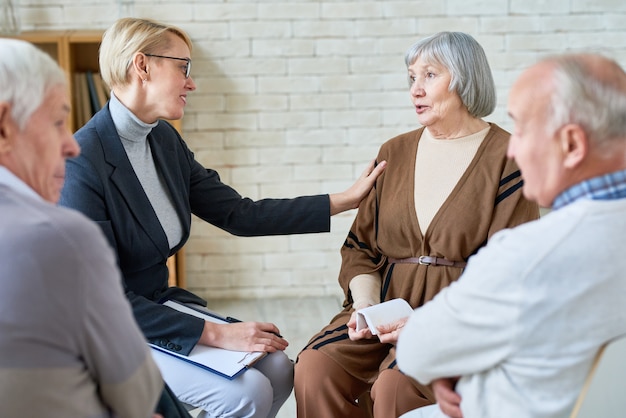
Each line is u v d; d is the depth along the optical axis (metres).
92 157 2.21
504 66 4.29
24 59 1.40
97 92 4.02
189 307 2.40
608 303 1.36
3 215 1.34
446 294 1.48
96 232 1.38
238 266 4.41
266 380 2.22
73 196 2.17
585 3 4.24
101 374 1.41
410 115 4.31
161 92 2.28
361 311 2.21
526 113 1.38
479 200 2.34
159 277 2.40
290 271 4.43
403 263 2.43
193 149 4.28
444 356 1.46
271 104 4.27
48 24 4.16
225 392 2.17
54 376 1.35
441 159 2.42
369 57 4.25
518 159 1.42
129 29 2.27
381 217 2.48
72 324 1.35
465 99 2.37
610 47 4.29
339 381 2.29
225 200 2.61
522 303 1.36
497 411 1.44
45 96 1.42
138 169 2.34
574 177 1.38
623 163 1.36
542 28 4.25
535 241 1.36
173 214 2.42
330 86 4.27
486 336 1.41
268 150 4.31
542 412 1.41
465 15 4.23
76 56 4.09
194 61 4.20
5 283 1.31
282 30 4.20
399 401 2.15
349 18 4.21
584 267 1.34
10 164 1.41
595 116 1.33
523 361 1.40
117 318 1.40
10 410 1.34
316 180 4.35
